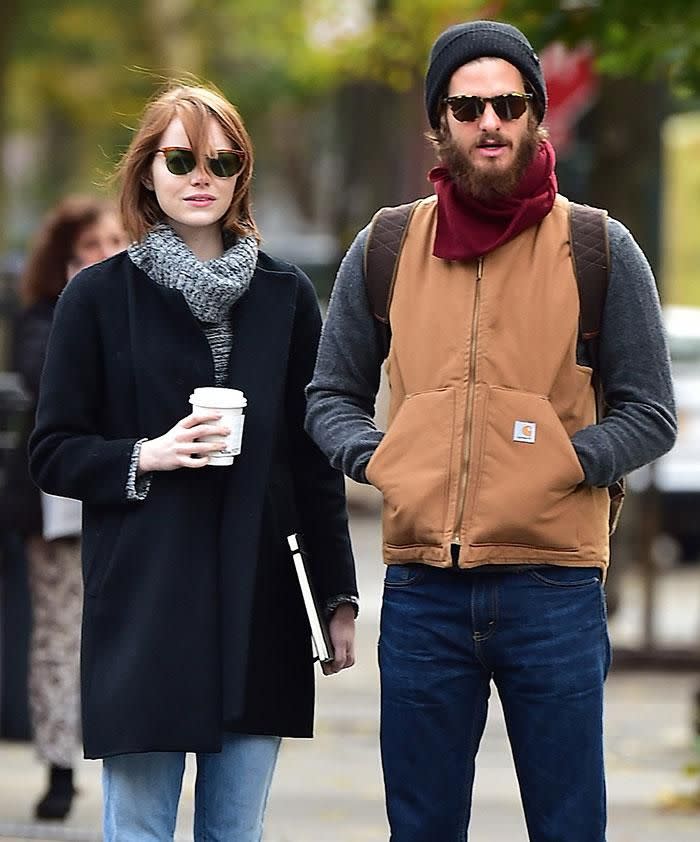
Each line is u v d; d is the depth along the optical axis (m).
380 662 12.59
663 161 33.31
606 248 12.31
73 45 89.81
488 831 19.38
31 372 19.61
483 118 12.12
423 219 12.66
